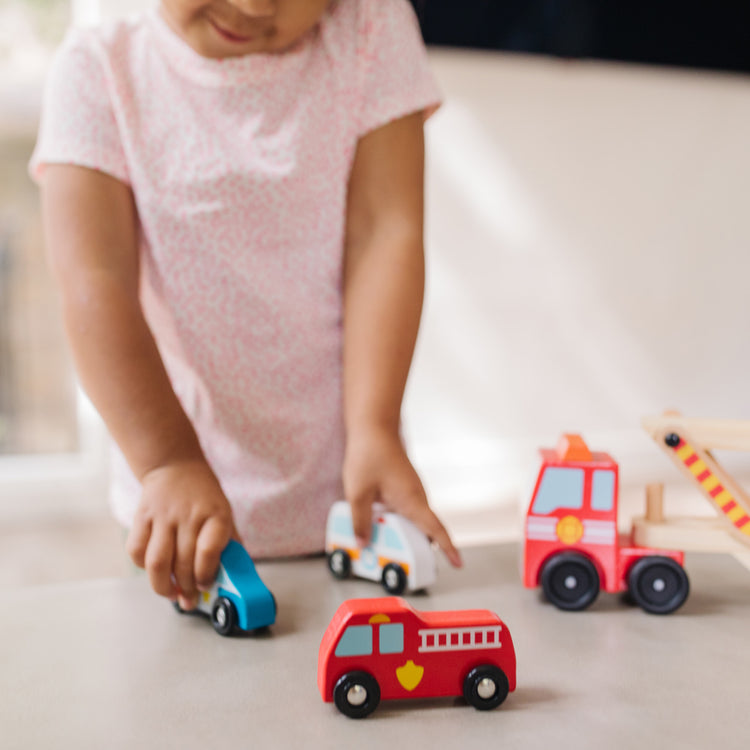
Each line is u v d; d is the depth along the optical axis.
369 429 0.59
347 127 0.68
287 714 0.36
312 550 0.67
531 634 0.45
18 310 1.84
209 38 0.62
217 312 0.68
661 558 0.49
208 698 0.37
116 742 0.33
